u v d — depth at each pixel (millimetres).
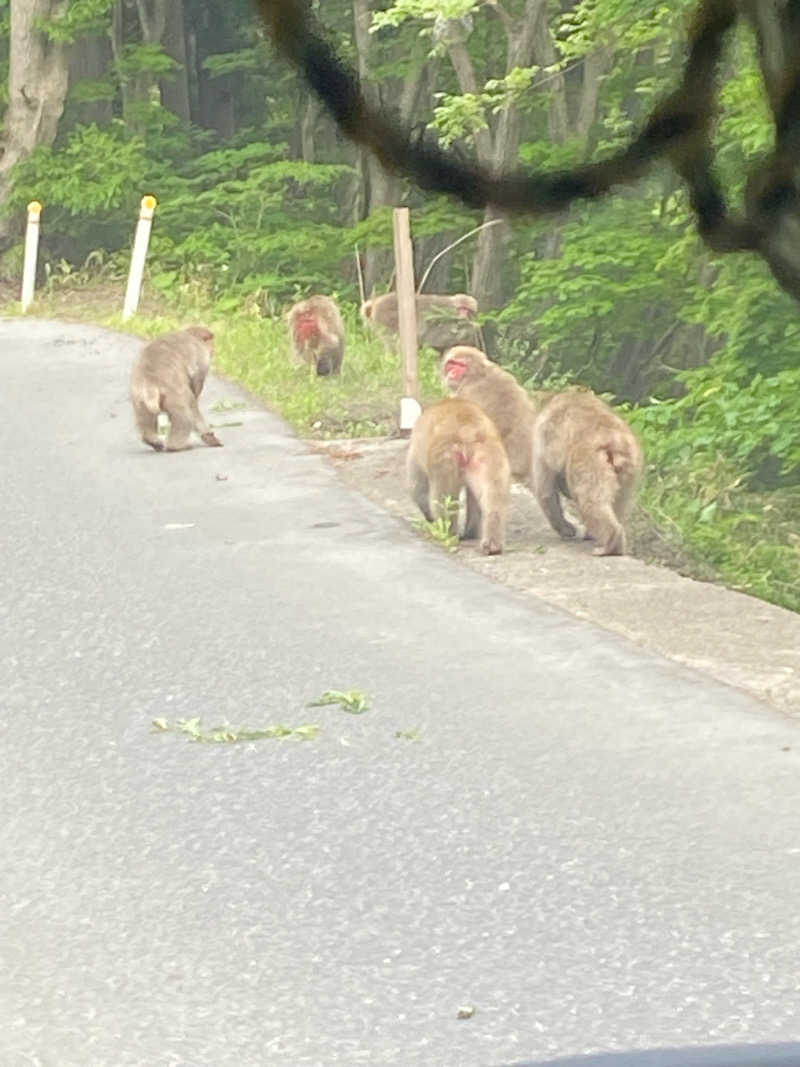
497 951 3918
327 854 4586
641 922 4051
